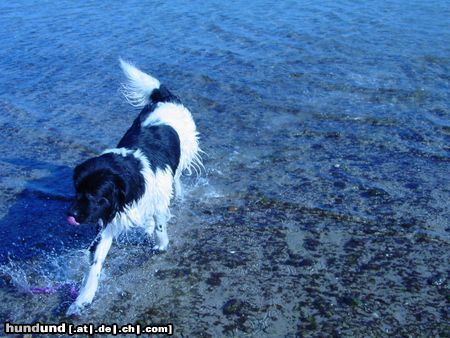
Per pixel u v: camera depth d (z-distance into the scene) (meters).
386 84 5.96
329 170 4.52
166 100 4.26
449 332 3.02
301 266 3.53
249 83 6.11
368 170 4.50
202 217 4.04
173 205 4.17
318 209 4.04
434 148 4.78
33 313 3.27
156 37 7.78
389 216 3.95
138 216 3.37
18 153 4.97
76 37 7.96
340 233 3.81
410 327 3.06
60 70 6.78
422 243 3.69
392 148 4.81
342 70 6.35
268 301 3.27
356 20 8.10
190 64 6.69
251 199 4.21
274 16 8.49
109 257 3.69
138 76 4.29
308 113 5.45
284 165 4.62
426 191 4.20
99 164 3.13
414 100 5.62
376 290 3.31
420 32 7.47
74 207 3.06
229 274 3.49
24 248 3.80
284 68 6.47
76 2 10.05
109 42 7.67
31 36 8.08
